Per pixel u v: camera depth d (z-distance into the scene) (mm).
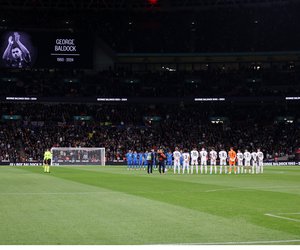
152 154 50156
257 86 95062
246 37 97188
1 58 85188
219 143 86125
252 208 19406
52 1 94000
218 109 95812
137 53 95688
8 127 85312
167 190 27797
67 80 93375
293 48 93500
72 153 75062
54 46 87125
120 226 14953
